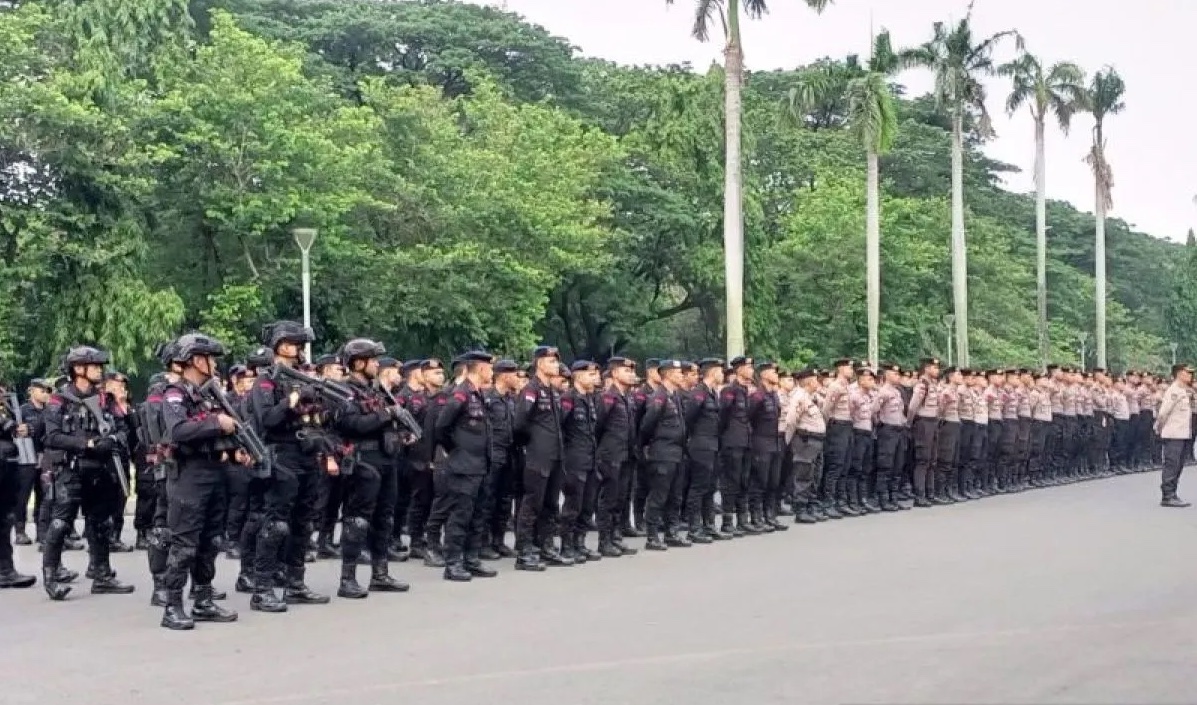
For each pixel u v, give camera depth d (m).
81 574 12.91
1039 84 43.09
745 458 15.85
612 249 35.75
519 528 12.83
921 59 37.41
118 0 26.69
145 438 10.23
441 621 9.64
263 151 25.61
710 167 37.31
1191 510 18.30
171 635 9.27
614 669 7.76
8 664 8.31
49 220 23.89
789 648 8.34
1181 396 18.95
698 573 12.20
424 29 40.62
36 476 14.20
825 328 42.88
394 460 11.30
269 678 7.70
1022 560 12.65
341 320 28.31
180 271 27.69
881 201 45.41
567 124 35.22
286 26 39.62
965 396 20.86
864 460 18.52
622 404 13.97
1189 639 8.50
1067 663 7.77
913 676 7.44
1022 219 66.62
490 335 29.77
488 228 29.64
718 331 41.50
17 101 22.70
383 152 29.58
